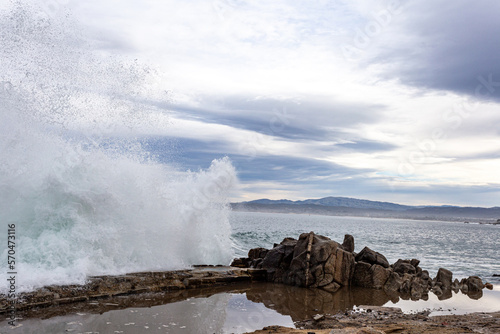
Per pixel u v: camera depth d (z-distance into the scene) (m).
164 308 9.00
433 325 7.93
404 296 12.67
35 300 8.10
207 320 8.30
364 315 9.34
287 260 14.57
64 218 10.16
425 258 26.14
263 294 11.67
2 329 6.68
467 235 79.38
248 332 7.57
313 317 8.97
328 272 13.52
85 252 10.13
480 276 18.30
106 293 9.54
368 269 14.05
